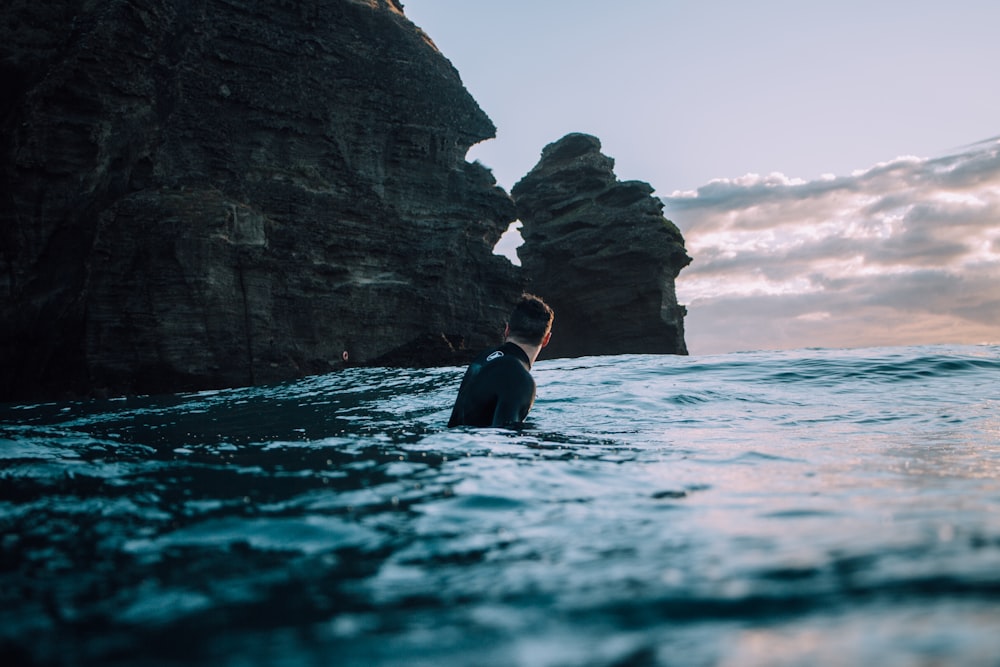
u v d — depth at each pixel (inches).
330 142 671.1
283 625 38.4
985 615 33.5
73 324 492.4
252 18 627.8
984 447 113.7
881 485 76.9
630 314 1389.0
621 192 1464.1
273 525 63.2
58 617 40.8
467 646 34.5
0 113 500.4
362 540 57.7
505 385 146.3
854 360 306.8
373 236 689.6
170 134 557.3
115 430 175.5
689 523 59.7
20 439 144.6
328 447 119.8
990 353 320.2
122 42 519.8
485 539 56.9
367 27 722.8
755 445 117.9
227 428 175.6
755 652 31.3
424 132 747.4
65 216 498.6
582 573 46.0
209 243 525.7
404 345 690.2
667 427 149.0
